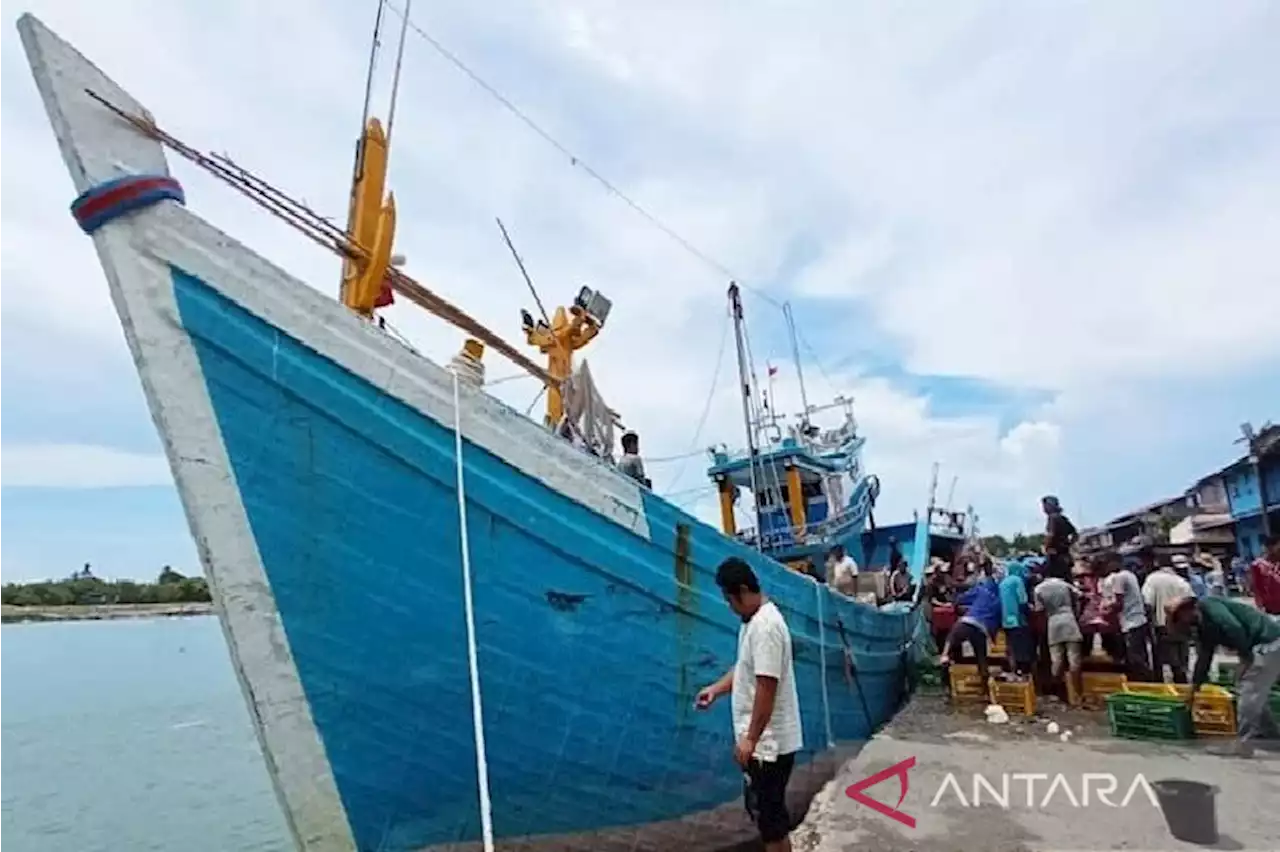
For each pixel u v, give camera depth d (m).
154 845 11.67
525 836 4.93
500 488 4.76
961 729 9.29
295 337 4.29
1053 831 5.80
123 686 35.44
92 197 4.01
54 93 3.98
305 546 4.29
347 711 4.39
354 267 5.04
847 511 13.30
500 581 4.75
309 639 4.30
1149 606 10.77
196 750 19.09
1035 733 9.06
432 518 4.58
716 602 5.66
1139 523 37.06
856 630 8.28
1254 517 31.36
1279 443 28.00
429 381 4.63
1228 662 11.48
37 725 22.83
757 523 10.35
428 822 4.62
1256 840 5.48
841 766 7.57
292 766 4.27
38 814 13.29
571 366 7.18
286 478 4.27
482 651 4.70
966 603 13.08
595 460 5.20
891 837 5.80
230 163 4.43
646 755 5.29
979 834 5.80
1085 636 12.12
